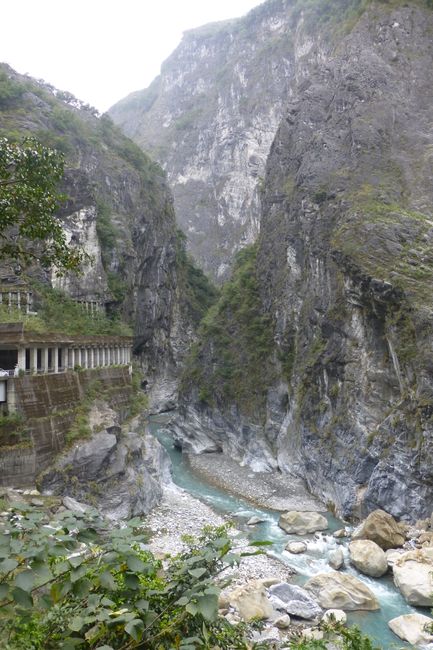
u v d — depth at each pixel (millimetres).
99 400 36844
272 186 60062
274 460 47750
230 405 54844
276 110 143000
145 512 32250
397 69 53531
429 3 57281
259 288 58844
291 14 150750
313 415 42219
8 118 65438
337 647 10633
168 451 57062
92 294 54531
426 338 31922
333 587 22062
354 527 31969
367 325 37562
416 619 19438
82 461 29047
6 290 39406
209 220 148625
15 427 26688
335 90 54594
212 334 60031
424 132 48906
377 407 35625
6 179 12070
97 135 86438
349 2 101688
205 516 33219
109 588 5582
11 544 5043
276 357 52000
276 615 19969
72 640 5633
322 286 44375
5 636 5672
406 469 30844
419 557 24594
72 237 53625
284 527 31203
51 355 33188
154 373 88000
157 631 6008
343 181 46438
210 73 190625
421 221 39406
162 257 89688
